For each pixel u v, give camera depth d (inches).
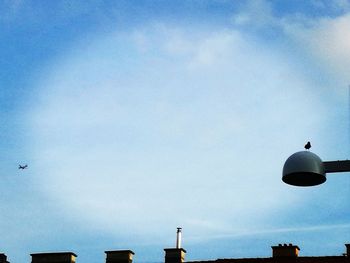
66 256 1331.2
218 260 1267.2
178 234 1429.6
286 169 410.9
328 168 410.6
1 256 1355.8
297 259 1231.5
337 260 1205.1
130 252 1341.0
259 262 1242.0
